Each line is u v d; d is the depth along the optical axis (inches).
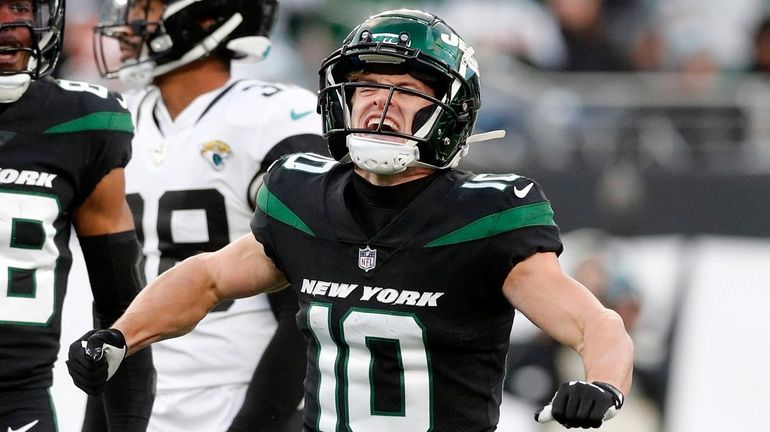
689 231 1029.8
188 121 603.5
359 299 431.5
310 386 450.6
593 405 375.2
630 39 1385.3
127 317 458.3
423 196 432.5
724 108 1198.9
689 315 987.9
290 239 448.5
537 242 422.3
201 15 600.1
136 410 549.0
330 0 1378.0
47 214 497.7
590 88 1323.8
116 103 518.6
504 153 1194.0
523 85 1291.8
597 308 410.9
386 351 429.7
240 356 594.2
